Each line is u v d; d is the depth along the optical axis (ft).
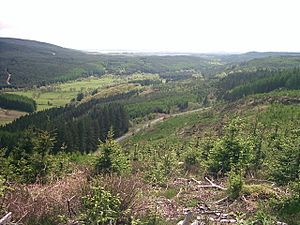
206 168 41.86
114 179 22.02
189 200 25.90
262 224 20.27
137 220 18.31
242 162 39.86
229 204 25.05
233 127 43.34
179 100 436.35
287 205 22.68
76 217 18.37
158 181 35.35
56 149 183.52
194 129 223.71
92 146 239.91
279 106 205.16
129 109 398.62
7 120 392.47
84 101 515.50
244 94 328.70
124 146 187.93
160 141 189.57
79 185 21.72
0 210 17.92
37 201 19.76
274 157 40.04
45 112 368.27
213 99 432.66
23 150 46.55
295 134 43.80
